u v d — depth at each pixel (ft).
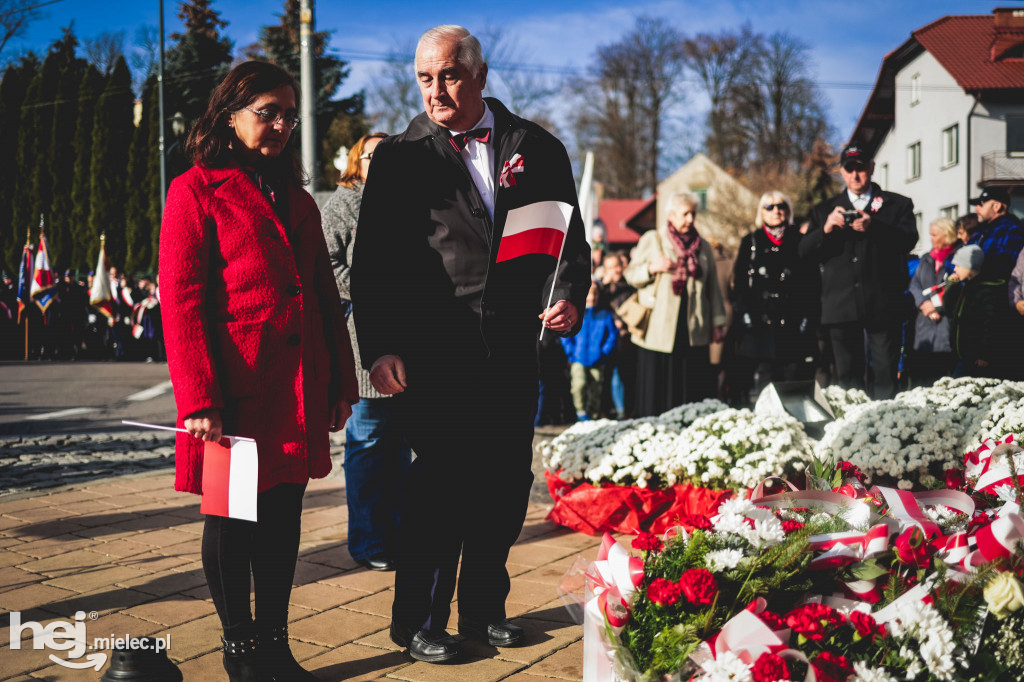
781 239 21.36
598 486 14.17
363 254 9.45
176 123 73.87
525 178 9.53
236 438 7.77
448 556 9.57
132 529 14.51
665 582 6.89
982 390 15.12
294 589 11.63
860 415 13.71
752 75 153.58
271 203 8.55
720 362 26.99
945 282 20.71
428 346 9.39
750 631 6.55
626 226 164.25
